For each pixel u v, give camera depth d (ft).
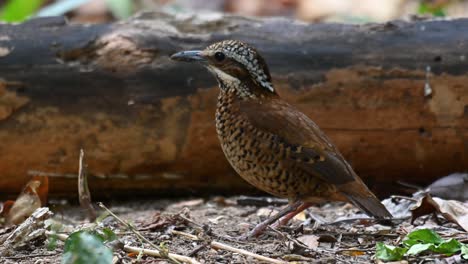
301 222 37.11
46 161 39.75
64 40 39.47
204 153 40.42
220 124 34.30
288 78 39.52
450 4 68.95
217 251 31.35
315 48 39.88
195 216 37.96
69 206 41.39
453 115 39.96
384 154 40.70
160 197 42.24
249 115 33.32
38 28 39.86
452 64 39.63
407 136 40.32
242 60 33.88
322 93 39.63
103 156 39.88
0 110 38.75
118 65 39.34
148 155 40.11
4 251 31.32
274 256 31.14
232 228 35.70
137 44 39.60
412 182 41.88
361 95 39.73
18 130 39.06
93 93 39.22
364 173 41.45
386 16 69.46
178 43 40.01
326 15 70.79
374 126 40.11
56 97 39.01
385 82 39.63
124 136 39.63
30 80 38.83
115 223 35.96
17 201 36.63
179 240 33.04
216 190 42.24
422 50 39.91
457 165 41.01
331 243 33.12
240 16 41.50
